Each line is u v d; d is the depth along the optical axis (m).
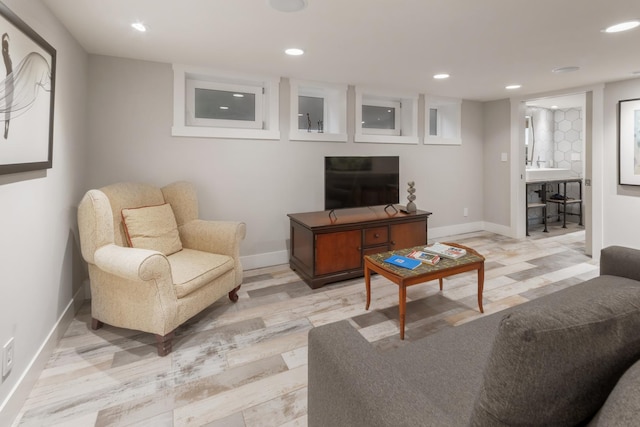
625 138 3.79
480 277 2.58
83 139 2.79
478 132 5.28
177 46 2.71
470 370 1.29
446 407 1.09
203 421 1.57
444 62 3.14
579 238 5.02
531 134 6.14
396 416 0.80
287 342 2.25
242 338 2.30
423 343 1.50
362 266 3.40
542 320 0.65
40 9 1.92
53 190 2.12
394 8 2.05
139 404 1.68
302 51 2.83
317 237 3.16
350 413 0.93
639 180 3.69
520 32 2.44
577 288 2.00
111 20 2.23
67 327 2.40
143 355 2.10
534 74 3.57
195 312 2.31
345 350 1.08
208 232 2.85
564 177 6.02
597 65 3.26
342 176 3.59
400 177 4.62
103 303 2.25
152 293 2.07
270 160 3.71
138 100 3.07
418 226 3.72
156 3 1.99
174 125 3.22
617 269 2.09
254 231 3.70
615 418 0.56
